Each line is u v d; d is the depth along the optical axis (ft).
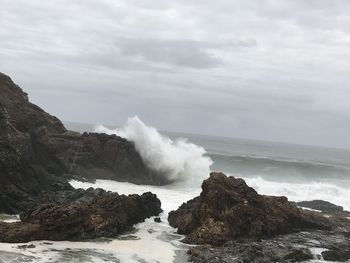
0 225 97.50
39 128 166.71
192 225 114.42
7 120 135.74
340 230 125.59
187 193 173.27
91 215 107.24
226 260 92.99
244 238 111.14
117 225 110.22
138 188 173.17
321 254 102.47
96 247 97.45
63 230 100.37
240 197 118.11
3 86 167.43
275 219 118.93
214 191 115.65
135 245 101.81
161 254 96.63
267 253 99.86
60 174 166.09
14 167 129.39
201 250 99.81
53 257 87.25
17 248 90.74
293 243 110.11
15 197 123.54
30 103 180.04
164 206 143.33
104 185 167.94
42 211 101.35
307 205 158.81
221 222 111.65
